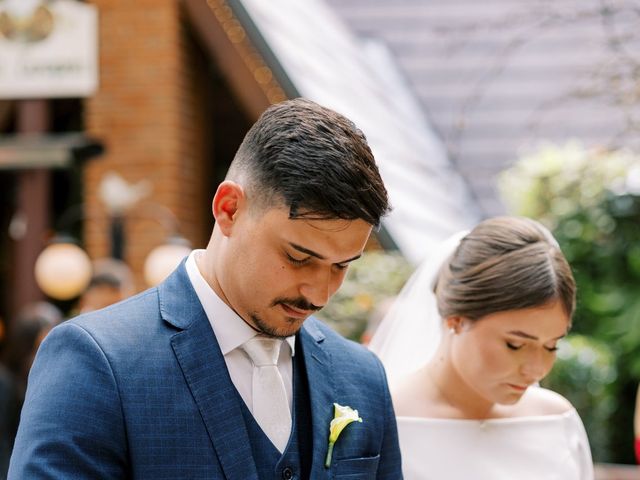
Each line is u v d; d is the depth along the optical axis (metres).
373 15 13.35
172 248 6.43
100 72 7.87
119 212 7.05
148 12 7.81
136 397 2.03
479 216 11.25
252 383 2.17
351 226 1.99
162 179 7.76
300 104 2.07
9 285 9.98
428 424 2.99
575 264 7.00
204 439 2.05
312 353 2.31
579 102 10.85
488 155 11.41
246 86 7.53
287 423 2.19
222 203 2.10
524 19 8.76
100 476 1.97
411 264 6.93
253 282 2.05
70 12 7.23
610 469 5.21
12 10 7.19
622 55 6.70
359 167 1.98
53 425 1.98
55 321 5.21
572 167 7.30
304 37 9.56
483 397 2.92
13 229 7.82
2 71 7.23
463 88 12.31
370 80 11.51
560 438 3.08
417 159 10.52
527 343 2.69
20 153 7.17
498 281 2.66
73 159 7.21
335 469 2.20
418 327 3.24
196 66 8.30
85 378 2.02
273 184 1.99
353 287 6.64
